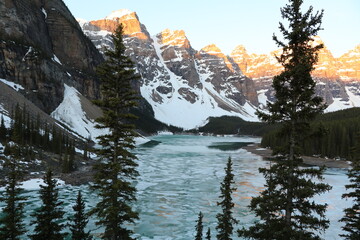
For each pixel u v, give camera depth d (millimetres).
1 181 46312
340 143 107000
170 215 40906
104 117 18141
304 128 13625
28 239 29266
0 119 76750
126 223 37438
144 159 98562
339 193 52125
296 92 13703
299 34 13055
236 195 51625
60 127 110375
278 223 14234
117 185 17453
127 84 19594
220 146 174125
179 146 165125
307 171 13633
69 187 52312
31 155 61781
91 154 90562
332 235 32531
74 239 19344
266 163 94250
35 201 42875
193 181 63594
